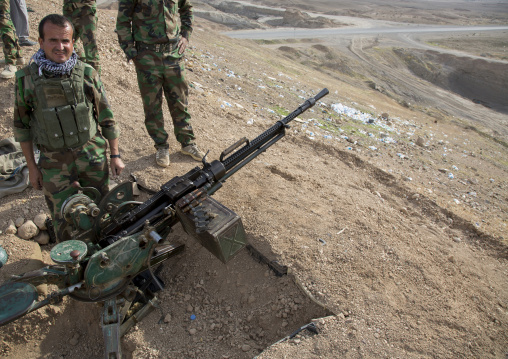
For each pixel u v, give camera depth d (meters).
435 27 61.91
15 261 3.56
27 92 2.89
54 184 3.22
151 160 4.82
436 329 3.23
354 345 2.96
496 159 15.32
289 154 6.07
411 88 36.25
